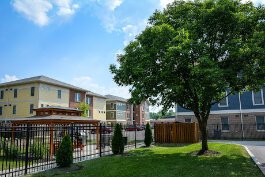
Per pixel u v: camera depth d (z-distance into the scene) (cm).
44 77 4503
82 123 1928
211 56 1294
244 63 1246
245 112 2925
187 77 1355
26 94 4328
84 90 5109
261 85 1273
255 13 1300
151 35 1367
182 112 3203
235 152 1479
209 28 1327
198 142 2341
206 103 1511
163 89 1408
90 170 1047
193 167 1059
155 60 1333
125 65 1419
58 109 1977
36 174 995
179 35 1227
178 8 1475
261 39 1191
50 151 1440
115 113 7150
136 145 2080
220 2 1273
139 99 1405
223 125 3008
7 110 4488
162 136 2356
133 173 975
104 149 1741
